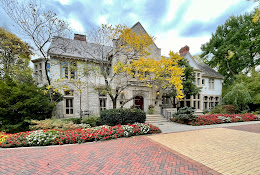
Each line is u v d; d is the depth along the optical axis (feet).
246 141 18.84
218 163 12.06
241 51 63.72
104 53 43.68
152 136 21.79
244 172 10.54
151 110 43.55
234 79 67.97
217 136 21.65
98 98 41.93
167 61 26.12
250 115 42.01
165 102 53.21
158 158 13.05
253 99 50.67
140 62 26.68
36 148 16.20
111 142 18.52
